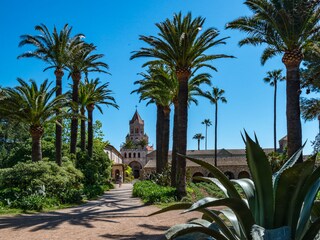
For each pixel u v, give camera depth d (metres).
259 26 19.53
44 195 20.98
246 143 2.51
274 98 52.50
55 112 27.67
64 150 38.56
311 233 2.41
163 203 20.56
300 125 18.12
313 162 2.27
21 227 12.09
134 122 118.88
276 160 27.75
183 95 22.67
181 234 2.72
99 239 9.88
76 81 34.69
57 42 28.97
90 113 43.34
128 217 14.72
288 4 18.25
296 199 2.48
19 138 42.44
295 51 18.56
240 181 2.84
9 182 21.84
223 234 2.86
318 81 19.83
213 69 24.08
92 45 33.81
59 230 11.46
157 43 22.06
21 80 25.14
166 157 32.97
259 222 2.55
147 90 33.69
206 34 21.98
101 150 47.28
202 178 3.17
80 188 28.72
